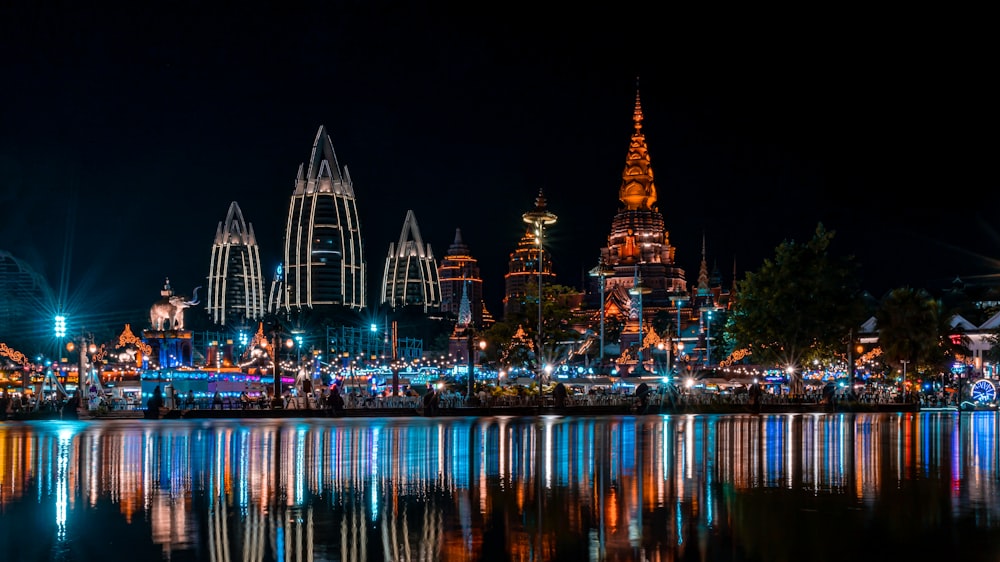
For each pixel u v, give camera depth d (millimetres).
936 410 132375
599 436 58531
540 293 113438
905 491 30891
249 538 22766
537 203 113250
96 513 26625
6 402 91562
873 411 118875
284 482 33469
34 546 21828
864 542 22031
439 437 57719
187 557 20625
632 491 30781
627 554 20828
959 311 171375
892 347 134250
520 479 34156
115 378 135125
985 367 156375
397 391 129750
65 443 53344
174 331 145875
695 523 24672
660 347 184375
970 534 23016
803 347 124625
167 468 38312
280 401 98062
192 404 100938
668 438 56719
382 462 40594
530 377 143625
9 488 32000
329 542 22250
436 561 20172
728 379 132250
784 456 43625
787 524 24469
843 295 124812
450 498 29312
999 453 45750
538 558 20469
